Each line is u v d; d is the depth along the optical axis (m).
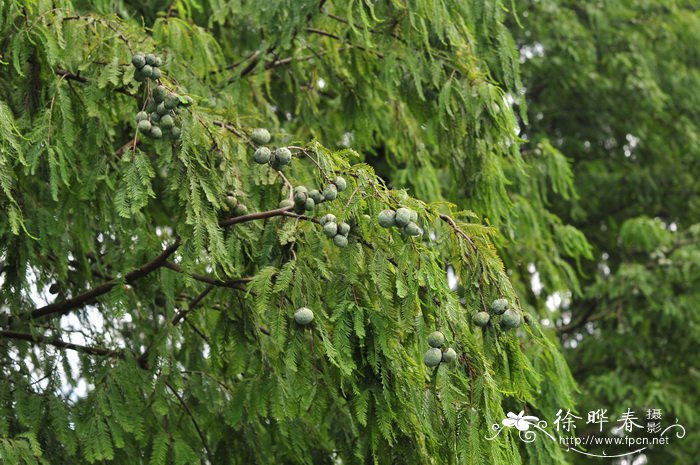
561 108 10.98
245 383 4.21
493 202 5.50
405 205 3.75
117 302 4.33
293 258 3.90
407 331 3.70
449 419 3.63
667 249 9.66
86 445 4.23
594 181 10.72
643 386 9.43
